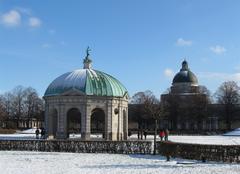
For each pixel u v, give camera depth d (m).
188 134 159.75
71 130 143.75
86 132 82.75
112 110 84.88
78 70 89.12
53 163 45.69
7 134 132.75
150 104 183.88
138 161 48.44
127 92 89.38
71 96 83.06
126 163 46.03
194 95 199.00
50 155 56.16
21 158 51.44
